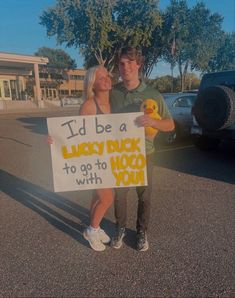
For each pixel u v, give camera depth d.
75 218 3.93
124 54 2.75
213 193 4.70
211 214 3.96
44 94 49.81
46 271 2.86
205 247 3.19
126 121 2.79
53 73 51.19
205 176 5.56
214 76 6.82
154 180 5.38
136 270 2.84
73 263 2.97
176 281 2.68
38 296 2.54
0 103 30.86
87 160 2.89
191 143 8.70
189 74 45.66
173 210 4.10
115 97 2.89
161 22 30.42
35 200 4.56
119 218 3.13
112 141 2.84
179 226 3.65
